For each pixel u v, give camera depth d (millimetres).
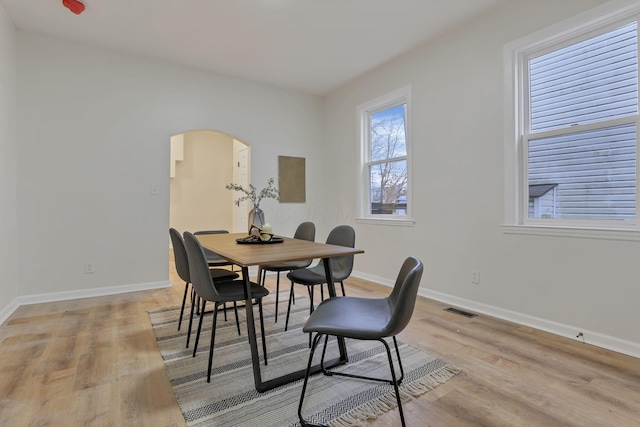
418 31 3176
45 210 3252
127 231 3641
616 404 1595
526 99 2717
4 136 2801
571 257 2387
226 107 4266
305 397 1671
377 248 4125
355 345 2283
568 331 2395
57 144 3299
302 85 4648
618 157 2244
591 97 2361
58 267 3316
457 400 1633
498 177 2822
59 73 3303
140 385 1761
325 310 1645
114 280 3574
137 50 3557
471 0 2693
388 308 1679
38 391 1688
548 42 2541
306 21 2990
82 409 1547
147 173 3744
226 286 2043
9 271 2916
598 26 2293
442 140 3291
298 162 4895
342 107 4738
